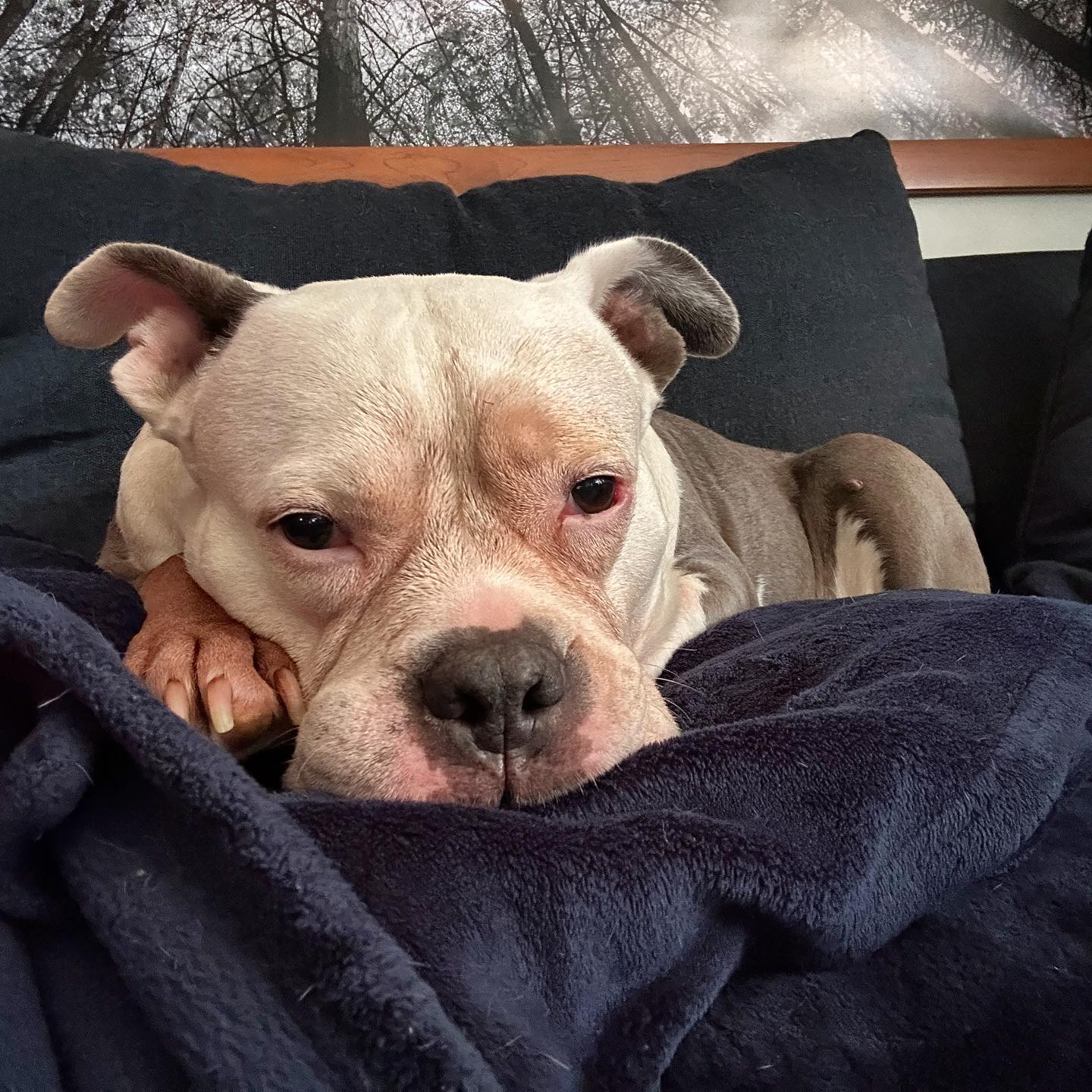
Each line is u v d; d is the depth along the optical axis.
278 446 0.34
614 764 0.30
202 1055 0.20
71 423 0.57
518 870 0.24
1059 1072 0.23
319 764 0.30
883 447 0.67
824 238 0.72
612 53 0.91
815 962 0.25
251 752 0.34
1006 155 0.98
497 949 0.23
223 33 0.82
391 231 0.66
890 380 0.71
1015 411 0.77
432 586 0.33
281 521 0.34
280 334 0.36
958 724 0.29
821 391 0.71
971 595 0.43
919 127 1.00
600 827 0.25
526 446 0.34
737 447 0.69
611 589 0.39
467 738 0.29
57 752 0.23
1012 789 0.28
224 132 0.83
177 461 0.43
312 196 0.65
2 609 0.25
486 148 0.85
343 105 0.85
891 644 0.36
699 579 0.51
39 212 0.58
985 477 0.76
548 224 0.68
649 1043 0.23
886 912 0.25
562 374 0.36
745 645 0.42
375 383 0.34
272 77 0.84
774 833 0.26
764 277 0.70
